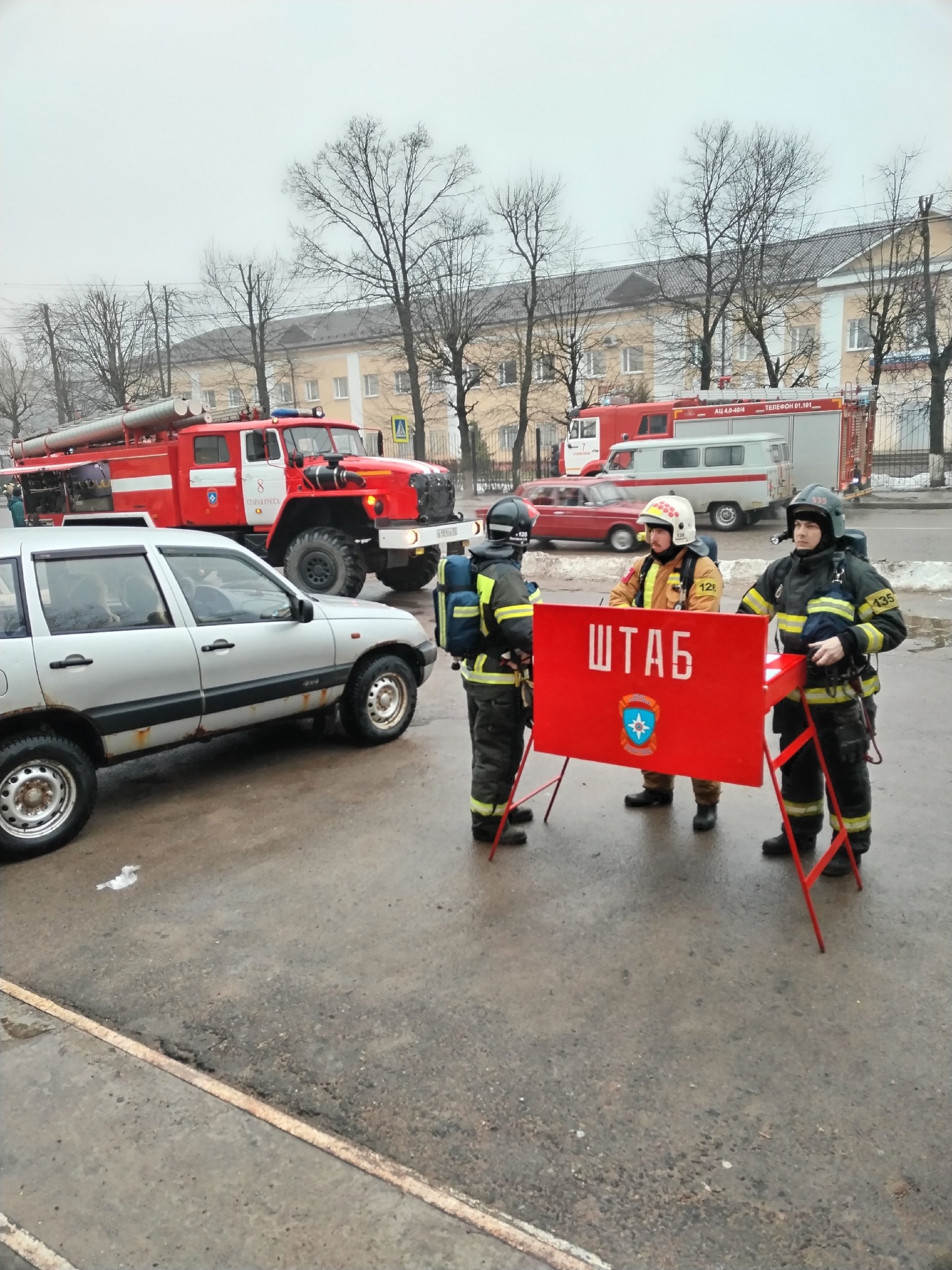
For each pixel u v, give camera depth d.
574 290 35.31
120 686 4.51
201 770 5.51
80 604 4.48
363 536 11.64
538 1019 2.89
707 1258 1.99
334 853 4.23
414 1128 2.42
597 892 3.74
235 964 3.29
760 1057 2.66
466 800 4.83
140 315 37.78
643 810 4.64
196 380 49.50
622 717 3.55
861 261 34.19
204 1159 2.33
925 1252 1.98
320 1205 2.17
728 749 3.29
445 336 32.50
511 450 42.66
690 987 3.03
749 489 18.39
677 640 3.36
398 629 5.86
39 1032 2.90
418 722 6.45
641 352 38.34
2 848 4.15
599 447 23.61
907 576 11.05
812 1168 2.23
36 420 46.88
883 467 32.31
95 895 3.87
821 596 3.50
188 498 12.20
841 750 3.53
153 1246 2.06
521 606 3.89
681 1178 2.22
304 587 11.06
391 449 45.16
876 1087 2.52
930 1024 2.79
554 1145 2.34
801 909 3.54
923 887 3.68
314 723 6.44
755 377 34.91
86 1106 2.54
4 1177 2.28
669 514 4.00
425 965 3.23
